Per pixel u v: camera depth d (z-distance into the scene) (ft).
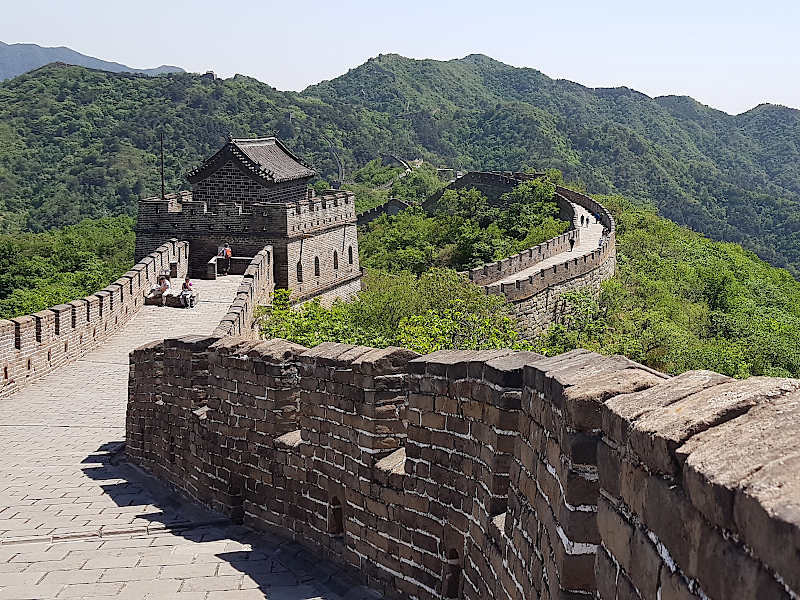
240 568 29.99
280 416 35.04
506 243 211.61
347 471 29.96
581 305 142.92
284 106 585.63
